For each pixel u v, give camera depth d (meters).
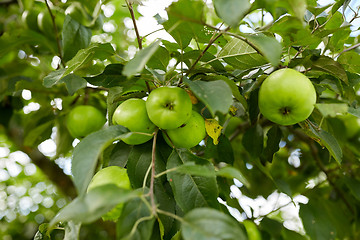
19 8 0.87
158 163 0.54
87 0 0.69
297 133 0.81
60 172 0.89
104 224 0.85
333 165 0.87
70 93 0.59
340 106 0.47
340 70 0.56
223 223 0.41
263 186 0.86
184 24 0.51
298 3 0.45
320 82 0.59
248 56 0.56
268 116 0.56
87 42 0.71
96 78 0.56
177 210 0.54
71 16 0.70
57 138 0.81
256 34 0.52
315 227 0.69
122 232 0.45
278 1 0.45
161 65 0.58
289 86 0.52
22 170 1.30
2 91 0.79
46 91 0.80
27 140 0.81
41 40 0.80
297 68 0.59
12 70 0.83
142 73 0.56
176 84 0.57
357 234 0.82
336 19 0.63
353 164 0.80
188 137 0.54
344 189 0.84
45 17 0.78
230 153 0.63
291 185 0.91
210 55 0.57
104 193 0.41
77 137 0.79
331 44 0.61
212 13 0.85
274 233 0.70
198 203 0.49
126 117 0.53
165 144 0.56
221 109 0.45
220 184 0.62
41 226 0.61
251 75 0.59
